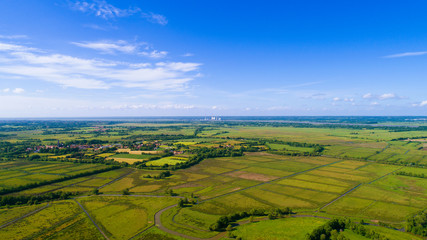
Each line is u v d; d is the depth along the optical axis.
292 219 120.44
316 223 114.81
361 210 132.25
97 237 106.38
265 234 104.56
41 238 105.19
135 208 136.00
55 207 137.25
